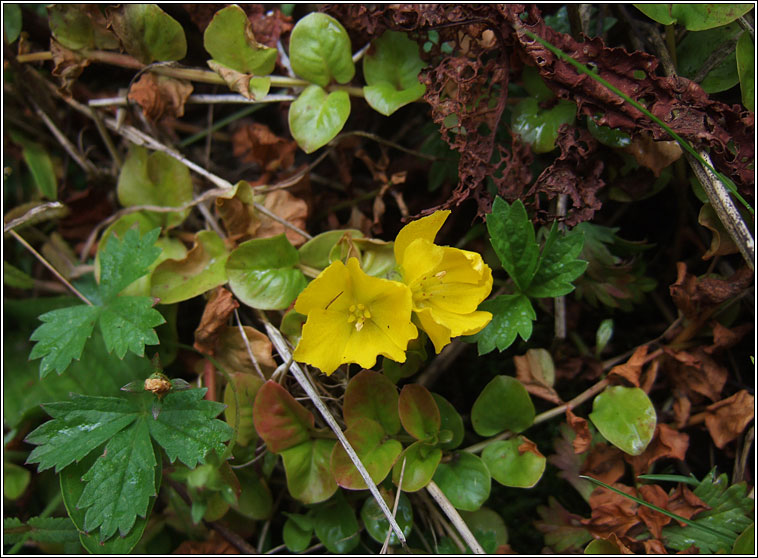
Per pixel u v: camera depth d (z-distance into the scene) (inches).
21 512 6.4
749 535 5.3
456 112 5.5
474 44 5.6
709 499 5.5
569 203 5.8
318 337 4.8
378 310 4.9
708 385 5.8
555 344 6.1
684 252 6.4
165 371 6.2
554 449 6.1
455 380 6.5
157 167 6.3
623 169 5.8
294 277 5.6
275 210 6.2
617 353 6.4
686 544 5.5
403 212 6.3
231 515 6.1
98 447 5.2
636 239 6.6
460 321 4.9
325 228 6.9
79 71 6.3
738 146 5.2
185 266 5.8
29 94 6.8
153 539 6.1
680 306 5.8
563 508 5.9
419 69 5.8
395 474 5.2
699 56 5.7
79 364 6.2
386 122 7.1
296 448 5.4
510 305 5.3
